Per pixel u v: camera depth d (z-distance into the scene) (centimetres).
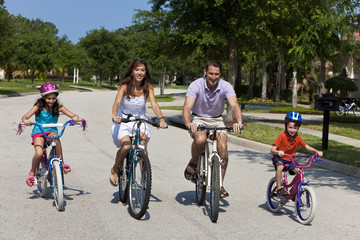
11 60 4744
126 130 548
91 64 7388
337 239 468
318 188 738
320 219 546
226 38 1672
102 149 1027
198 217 523
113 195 611
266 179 788
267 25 1767
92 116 1947
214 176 507
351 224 529
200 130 537
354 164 923
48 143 563
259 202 618
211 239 444
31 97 3316
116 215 514
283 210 582
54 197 539
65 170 543
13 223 466
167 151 1059
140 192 508
